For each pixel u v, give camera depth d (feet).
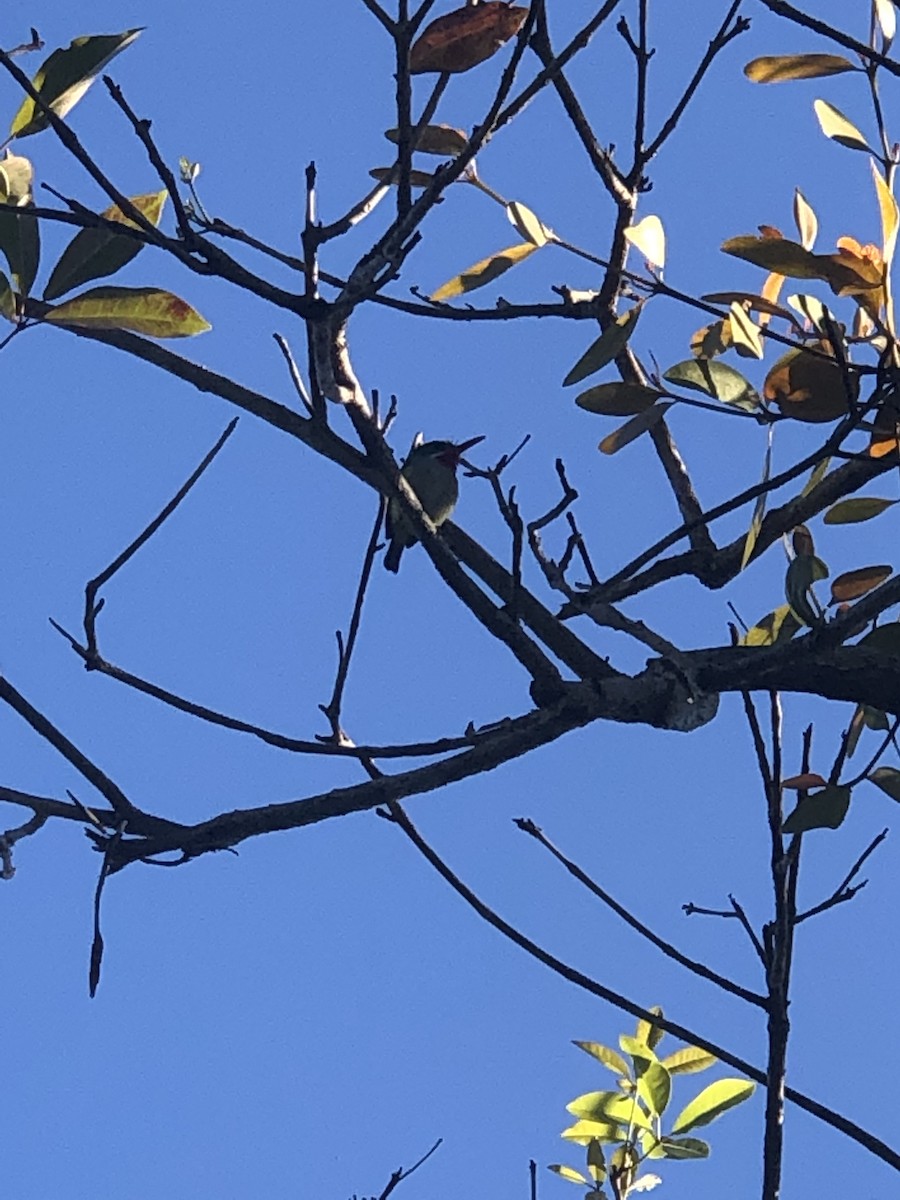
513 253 10.57
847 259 9.36
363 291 9.03
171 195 8.70
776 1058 9.42
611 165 11.04
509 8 8.82
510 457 9.50
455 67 8.79
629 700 9.99
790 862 9.70
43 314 8.95
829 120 9.59
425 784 10.15
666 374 9.71
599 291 11.17
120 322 9.04
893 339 9.52
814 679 10.00
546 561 10.07
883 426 9.83
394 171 9.27
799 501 11.06
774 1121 9.30
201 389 10.91
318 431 10.08
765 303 10.02
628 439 9.89
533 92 8.86
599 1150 12.03
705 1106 12.10
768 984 9.52
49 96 9.11
